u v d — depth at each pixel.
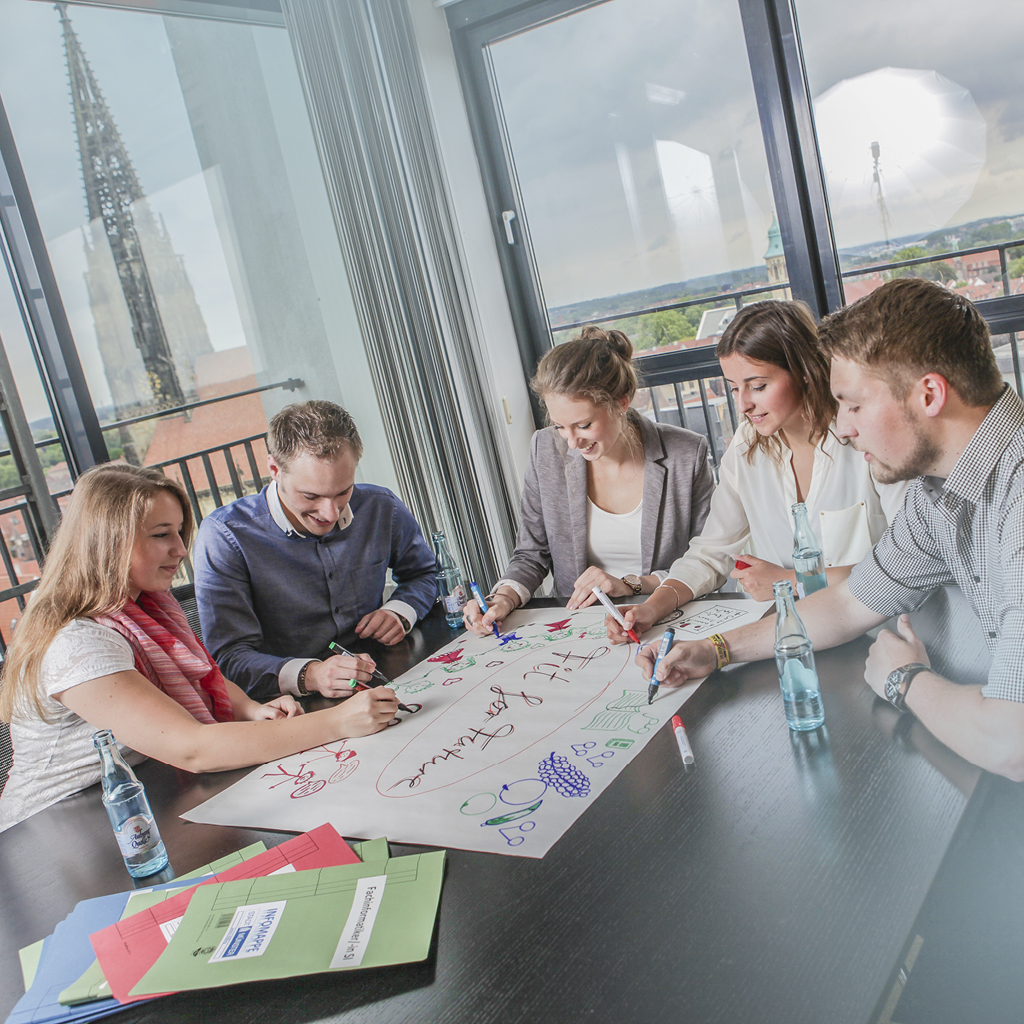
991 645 1.02
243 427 2.94
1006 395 0.93
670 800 0.85
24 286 2.09
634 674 1.20
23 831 1.12
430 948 0.70
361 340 2.85
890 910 0.64
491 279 3.16
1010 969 0.91
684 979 0.61
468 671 1.34
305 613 1.73
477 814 0.90
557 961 0.65
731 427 3.10
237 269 2.84
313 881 0.81
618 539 1.86
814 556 1.36
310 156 2.84
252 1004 0.68
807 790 0.82
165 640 1.33
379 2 2.76
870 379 0.93
